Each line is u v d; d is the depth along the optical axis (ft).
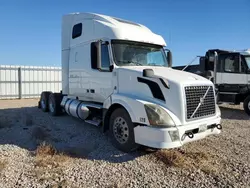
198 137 14.30
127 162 13.89
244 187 11.09
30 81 59.41
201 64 38.14
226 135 20.35
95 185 11.05
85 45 20.63
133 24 19.99
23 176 11.71
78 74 22.08
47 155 14.46
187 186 11.17
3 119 25.94
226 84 35.99
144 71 14.76
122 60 17.43
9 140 17.89
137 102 14.23
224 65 36.11
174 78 14.34
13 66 57.00
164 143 12.88
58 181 11.31
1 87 55.83
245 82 34.09
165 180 11.74
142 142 13.75
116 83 16.90
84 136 19.39
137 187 11.01
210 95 15.39
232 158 14.75
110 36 17.47
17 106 40.78
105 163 13.69
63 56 25.00
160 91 14.15
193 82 14.40
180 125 13.42
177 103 13.61
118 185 11.09
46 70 61.52
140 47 18.51
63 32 24.73
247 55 34.58
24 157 14.25
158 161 14.06
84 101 21.98
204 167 13.21
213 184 11.37
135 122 14.23
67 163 13.47
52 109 29.50
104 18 18.89
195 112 14.21
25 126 22.95
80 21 21.56
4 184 10.88
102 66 18.08
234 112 34.99
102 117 18.51
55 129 21.76
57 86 63.46
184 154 15.16
